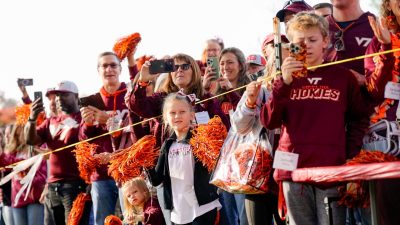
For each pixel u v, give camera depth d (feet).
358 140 21.59
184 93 28.84
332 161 20.92
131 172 28.14
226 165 24.57
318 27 21.71
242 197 28.19
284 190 21.56
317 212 21.17
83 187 35.27
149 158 27.45
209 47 36.60
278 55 22.80
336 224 20.93
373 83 21.76
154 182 27.22
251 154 24.13
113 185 32.83
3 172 40.55
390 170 15.93
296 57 20.84
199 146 26.40
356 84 21.54
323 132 21.08
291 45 20.89
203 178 26.48
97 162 31.81
